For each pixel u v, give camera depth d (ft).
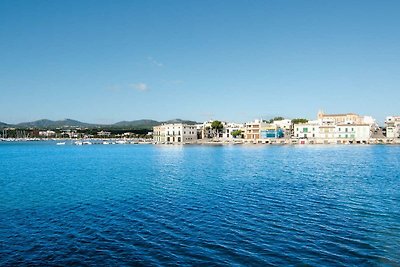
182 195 165.68
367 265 82.28
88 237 102.47
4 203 150.82
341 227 110.01
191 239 100.12
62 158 459.73
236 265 83.20
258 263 84.02
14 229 110.73
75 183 213.25
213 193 170.50
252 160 376.07
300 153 483.10
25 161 408.46
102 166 333.21
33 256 89.15
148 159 418.92
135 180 223.71
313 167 294.25
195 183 206.28
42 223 117.29
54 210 136.36
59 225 114.73
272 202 147.64
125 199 157.17
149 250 92.32
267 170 275.39
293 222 116.06
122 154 537.65
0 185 207.31
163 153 541.34
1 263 85.10
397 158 380.99
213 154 492.13
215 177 234.79
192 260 85.92
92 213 130.52
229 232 106.11
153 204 145.38
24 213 131.54
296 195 163.32
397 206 138.41
